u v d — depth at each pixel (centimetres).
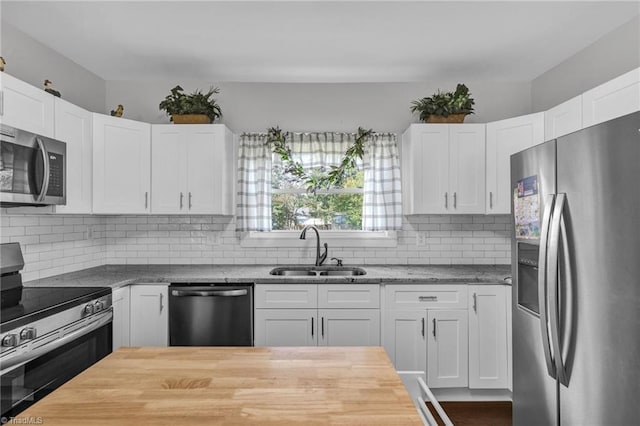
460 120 324
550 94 329
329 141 356
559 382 162
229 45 283
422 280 284
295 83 359
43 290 232
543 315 163
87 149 277
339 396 92
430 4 232
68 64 304
